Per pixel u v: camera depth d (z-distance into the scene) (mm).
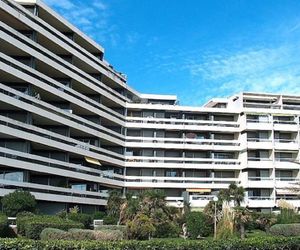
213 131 79750
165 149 78000
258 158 78250
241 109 80500
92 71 69688
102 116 69250
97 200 63375
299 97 84812
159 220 43094
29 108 51000
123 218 48094
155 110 80000
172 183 75438
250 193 77312
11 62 48656
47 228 30359
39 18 55531
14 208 42625
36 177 56594
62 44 59688
